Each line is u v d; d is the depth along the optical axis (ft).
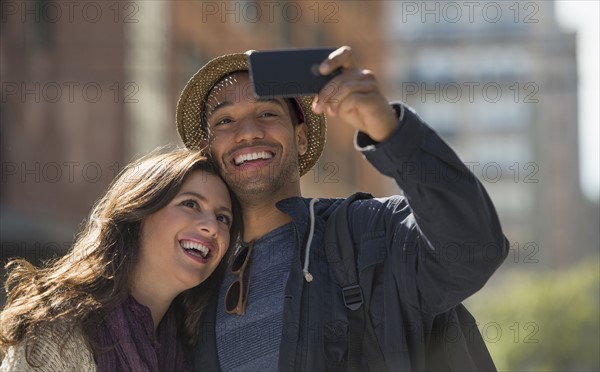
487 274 16.38
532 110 418.51
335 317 17.61
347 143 154.61
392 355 17.16
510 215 393.91
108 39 85.20
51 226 78.28
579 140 409.49
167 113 94.73
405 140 15.39
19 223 74.74
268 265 18.81
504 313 160.35
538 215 390.83
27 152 78.48
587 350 154.81
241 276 18.93
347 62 15.58
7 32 78.02
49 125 80.94
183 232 18.62
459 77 366.22
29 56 79.77
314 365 17.42
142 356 17.99
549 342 154.40
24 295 18.85
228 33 108.58
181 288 18.88
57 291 18.28
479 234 15.87
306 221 18.61
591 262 177.68
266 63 15.81
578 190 400.67
